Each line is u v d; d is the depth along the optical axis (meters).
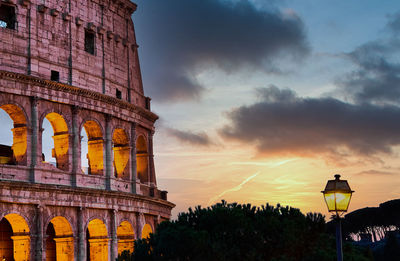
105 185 88.19
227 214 60.78
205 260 56.97
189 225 62.41
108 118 90.06
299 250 58.25
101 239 86.62
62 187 79.00
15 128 78.25
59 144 84.00
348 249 60.06
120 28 97.56
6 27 80.38
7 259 83.31
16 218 75.75
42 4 82.25
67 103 83.25
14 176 75.38
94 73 89.75
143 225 94.62
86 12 90.19
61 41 84.81
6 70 76.94
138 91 100.88
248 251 57.84
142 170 101.31
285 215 61.78
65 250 81.25
